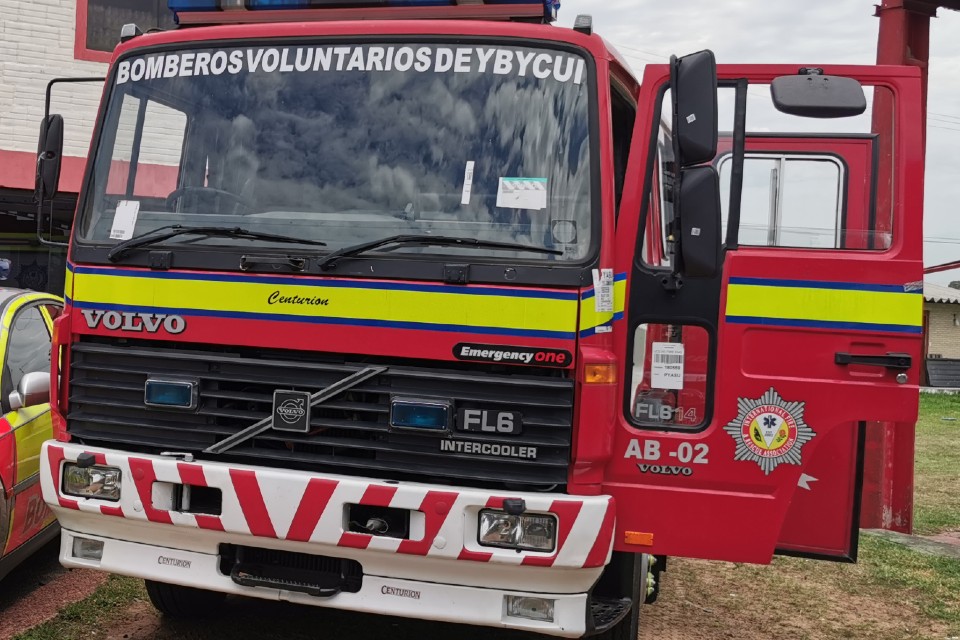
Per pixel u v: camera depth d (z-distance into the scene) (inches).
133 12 393.4
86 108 384.2
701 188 138.6
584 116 147.9
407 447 144.2
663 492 151.6
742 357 152.2
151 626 192.2
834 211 154.7
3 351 213.5
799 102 148.0
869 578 268.8
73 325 160.6
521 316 141.5
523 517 138.6
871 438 338.3
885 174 154.1
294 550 146.0
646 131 155.2
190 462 148.8
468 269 142.6
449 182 149.9
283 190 155.9
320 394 145.9
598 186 145.2
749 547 150.5
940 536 336.8
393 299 144.9
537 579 140.2
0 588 211.8
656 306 153.6
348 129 155.8
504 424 141.3
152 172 163.9
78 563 159.8
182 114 164.6
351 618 204.5
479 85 152.4
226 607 206.8
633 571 166.4
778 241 154.3
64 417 161.0
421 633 198.5
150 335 155.6
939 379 1176.8
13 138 373.7
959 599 253.3
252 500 144.4
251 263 150.2
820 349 151.2
